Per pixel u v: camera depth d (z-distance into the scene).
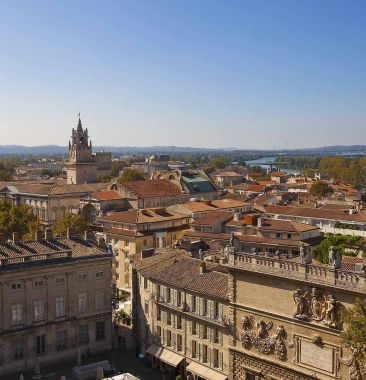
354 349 59.72
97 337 97.12
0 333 85.38
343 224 157.62
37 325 89.44
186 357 84.56
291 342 69.06
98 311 97.12
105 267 98.12
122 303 119.69
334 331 63.81
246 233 133.25
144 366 89.81
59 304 92.44
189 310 83.69
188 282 84.50
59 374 86.50
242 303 75.06
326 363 65.06
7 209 157.12
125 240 138.75
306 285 66.62
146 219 144.00
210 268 88.75
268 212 171.12
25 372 87.19
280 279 69.75
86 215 187.00
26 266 88.25
